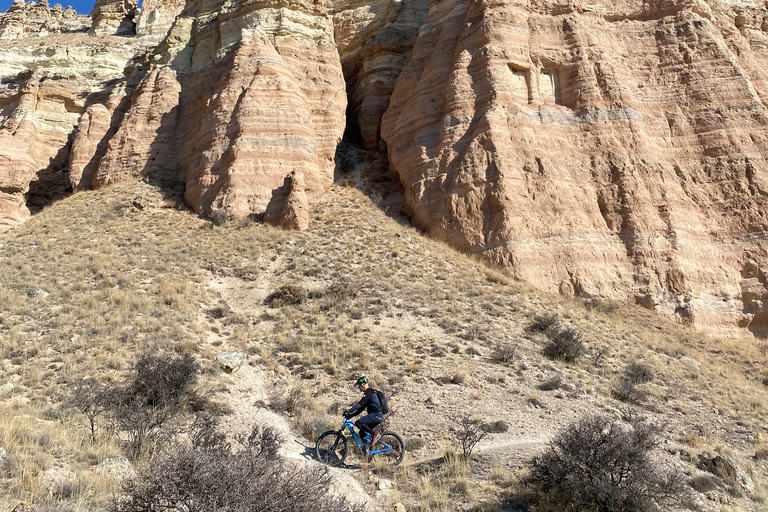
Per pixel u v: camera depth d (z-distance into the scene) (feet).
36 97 141.08
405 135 109.60
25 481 26.35
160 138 120.78
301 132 107.96
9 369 46.62
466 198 91.35
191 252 84.74
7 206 113.19
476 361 56.13
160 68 131.85
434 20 123.03
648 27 107.86
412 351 57.93
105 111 133.28
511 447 39.17
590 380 55.06
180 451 24.07
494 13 106.32
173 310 64.75
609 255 85.81
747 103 97.55
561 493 31.45
